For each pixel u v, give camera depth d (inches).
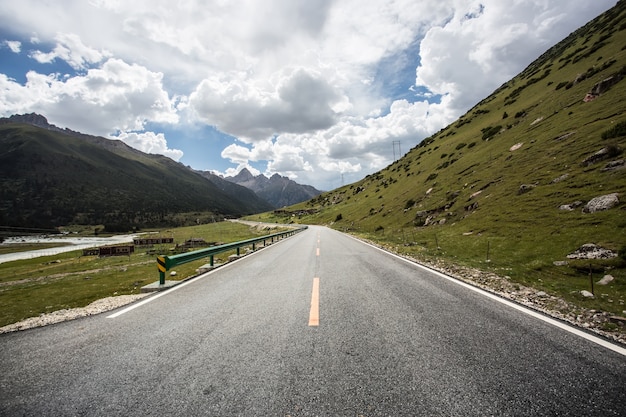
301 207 6633.9
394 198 2343.8
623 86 1115.9
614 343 163.0
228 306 245.8
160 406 109.3
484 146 1875.0
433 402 108.9
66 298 387.2
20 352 163.2
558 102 1541.6
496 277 367.6
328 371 132.2
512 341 164.4
